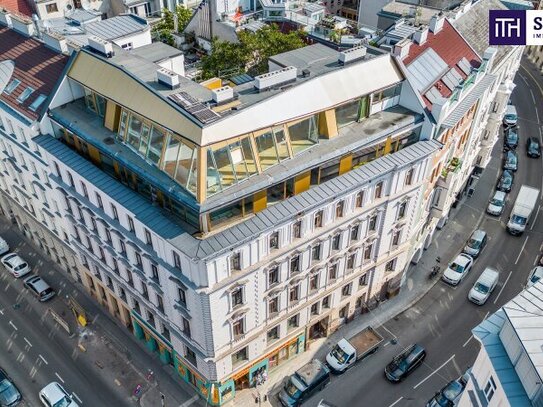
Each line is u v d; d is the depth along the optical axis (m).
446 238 66.25
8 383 48.22
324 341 53.12
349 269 49.72
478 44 65.75
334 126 42.28
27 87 49.44
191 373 47.78
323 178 41.84
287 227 39.81
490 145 70.62
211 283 37.22
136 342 53.31
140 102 38.22
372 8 97.19
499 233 67.00
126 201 39.50
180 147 35.62
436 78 52.12
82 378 49.94
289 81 40.94
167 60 47.09
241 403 47.53
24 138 50.12
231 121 35.62
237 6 94.94
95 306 57.25
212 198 35.44
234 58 60.12
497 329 32.09
